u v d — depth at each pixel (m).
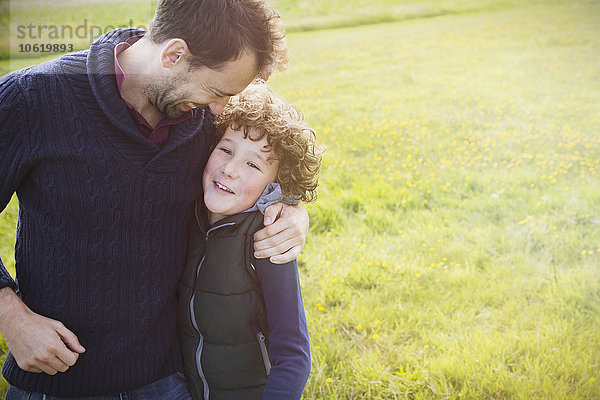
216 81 1.06
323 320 2.86
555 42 7.30
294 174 1.26
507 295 3.13
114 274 1.15
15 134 1.04
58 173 1.07
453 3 8.51
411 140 5.20
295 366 1.16
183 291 1.27
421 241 3.66
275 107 1.25
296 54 7.65
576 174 4.57
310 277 3.30
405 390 2.39
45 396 1.20
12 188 1.08
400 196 4.24
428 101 6.08
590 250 3.49
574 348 2.70
